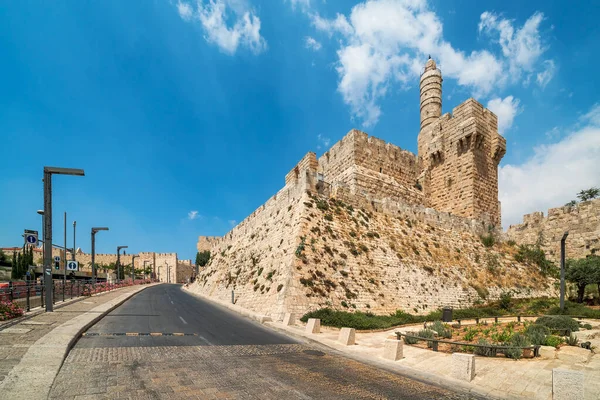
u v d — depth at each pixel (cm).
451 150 3997
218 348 1241
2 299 1659
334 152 3862
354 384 914
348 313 1995
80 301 2653
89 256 9600
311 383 899
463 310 2503
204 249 9031
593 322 2144
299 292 2066
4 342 1111
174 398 739
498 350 1271
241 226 4356
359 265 2447
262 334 1600
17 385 739
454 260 3106
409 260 2766
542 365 1127
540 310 2659
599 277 2914
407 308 2388
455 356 1027
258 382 880
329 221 2617
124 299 3119
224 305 2891
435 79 4706
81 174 1988
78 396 719
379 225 2914
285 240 2564
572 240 3788
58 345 1077
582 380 798
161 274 10494
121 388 777
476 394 901
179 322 1827
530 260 3722
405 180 4003
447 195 3966
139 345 1217
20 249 7750
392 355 1210
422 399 831
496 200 3956
